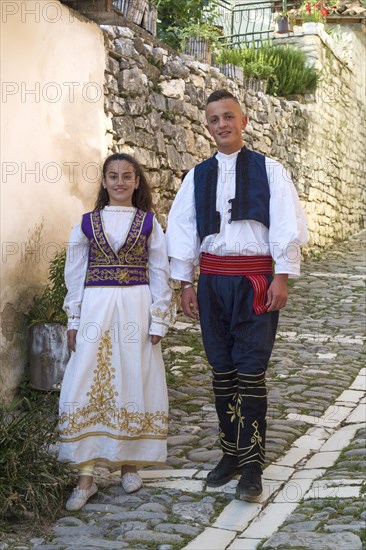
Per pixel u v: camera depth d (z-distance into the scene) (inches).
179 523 134.9
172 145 329.1
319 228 559.5
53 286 222.4
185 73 342.0
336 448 177.8
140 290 149.3
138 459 148.5
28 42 215.3
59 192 233.6
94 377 145.5
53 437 150.7
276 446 177.3
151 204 159.0
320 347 281.0
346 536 124.8
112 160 151.3
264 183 146.8
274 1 565.0
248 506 142.3
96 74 259.8
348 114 649.0
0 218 202.7
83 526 133.3
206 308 151.2
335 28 655.1
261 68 498.9
